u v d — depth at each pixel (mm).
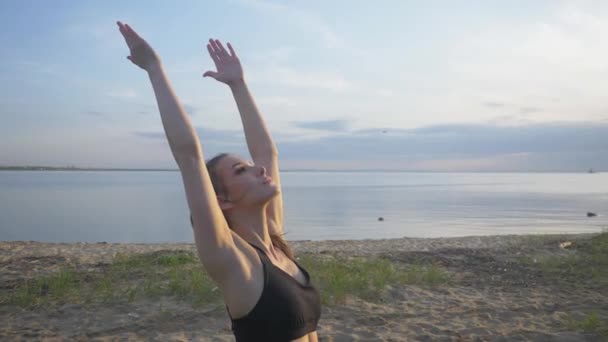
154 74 1899
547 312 6891
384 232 25844
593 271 9438
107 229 27078
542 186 134250
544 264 10391
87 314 6477
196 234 1806
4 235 23906
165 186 110250
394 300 7398
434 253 12062
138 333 5828
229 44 2607
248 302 1839
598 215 37375
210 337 5707
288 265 2143
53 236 23875
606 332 5809
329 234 24859
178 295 7180
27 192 72812
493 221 32469
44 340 5598
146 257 10211
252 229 2082
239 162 2105
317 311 2023
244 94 2566
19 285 8016
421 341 5719
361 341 5691
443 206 48938
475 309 6980
